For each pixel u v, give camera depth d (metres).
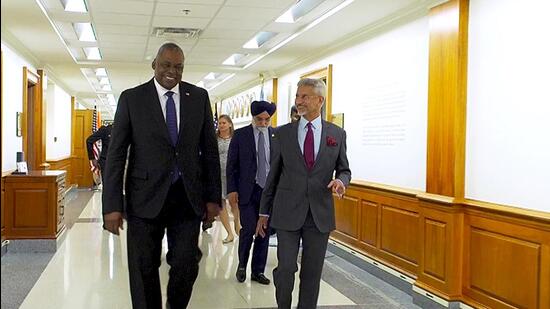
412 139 4.71
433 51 4.19
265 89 10.25
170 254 2.77
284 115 9.24
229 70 9.95
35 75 8.22
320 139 3.08
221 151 6.28
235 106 13.95
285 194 3.05
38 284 4.48
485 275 3.60
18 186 5.76
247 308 3.90
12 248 5.73
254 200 4.56
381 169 5.32
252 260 4.66
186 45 7.69
